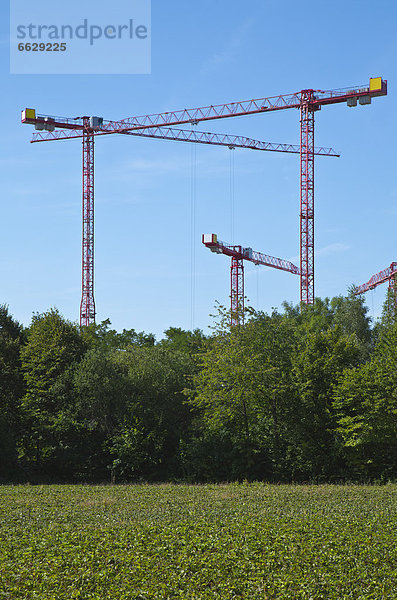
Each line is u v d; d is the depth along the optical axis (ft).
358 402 138.51
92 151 426.10
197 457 148.15
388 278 381.40
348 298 238.48
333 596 49.52
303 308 266.36
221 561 57.21
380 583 51.98
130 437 156.66
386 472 132.98
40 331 180.14
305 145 375.86
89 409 163.12
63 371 173.78
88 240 412.77
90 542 64.49
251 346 149.28
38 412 167.43
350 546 61.98
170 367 175.94
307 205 372.79
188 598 49.08
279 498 97.19
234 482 131.64
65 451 159.84
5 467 153.58
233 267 443.32
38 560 58.18
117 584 51.72
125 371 174.91
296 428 143.54
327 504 90.38
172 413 167.63
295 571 54.75
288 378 146.41
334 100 368.27
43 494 105.19
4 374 173.88
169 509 86.12
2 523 75.97
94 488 115.14
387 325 176.65
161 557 58.95
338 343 149.69
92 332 291.99
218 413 147.54
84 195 419.74
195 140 438.40
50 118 419.74
